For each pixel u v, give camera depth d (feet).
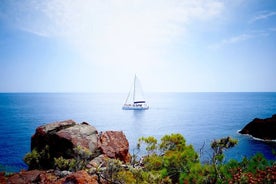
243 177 26.91
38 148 49.01
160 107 618.85
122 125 285.84
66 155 45.47
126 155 53.52
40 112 441.27
